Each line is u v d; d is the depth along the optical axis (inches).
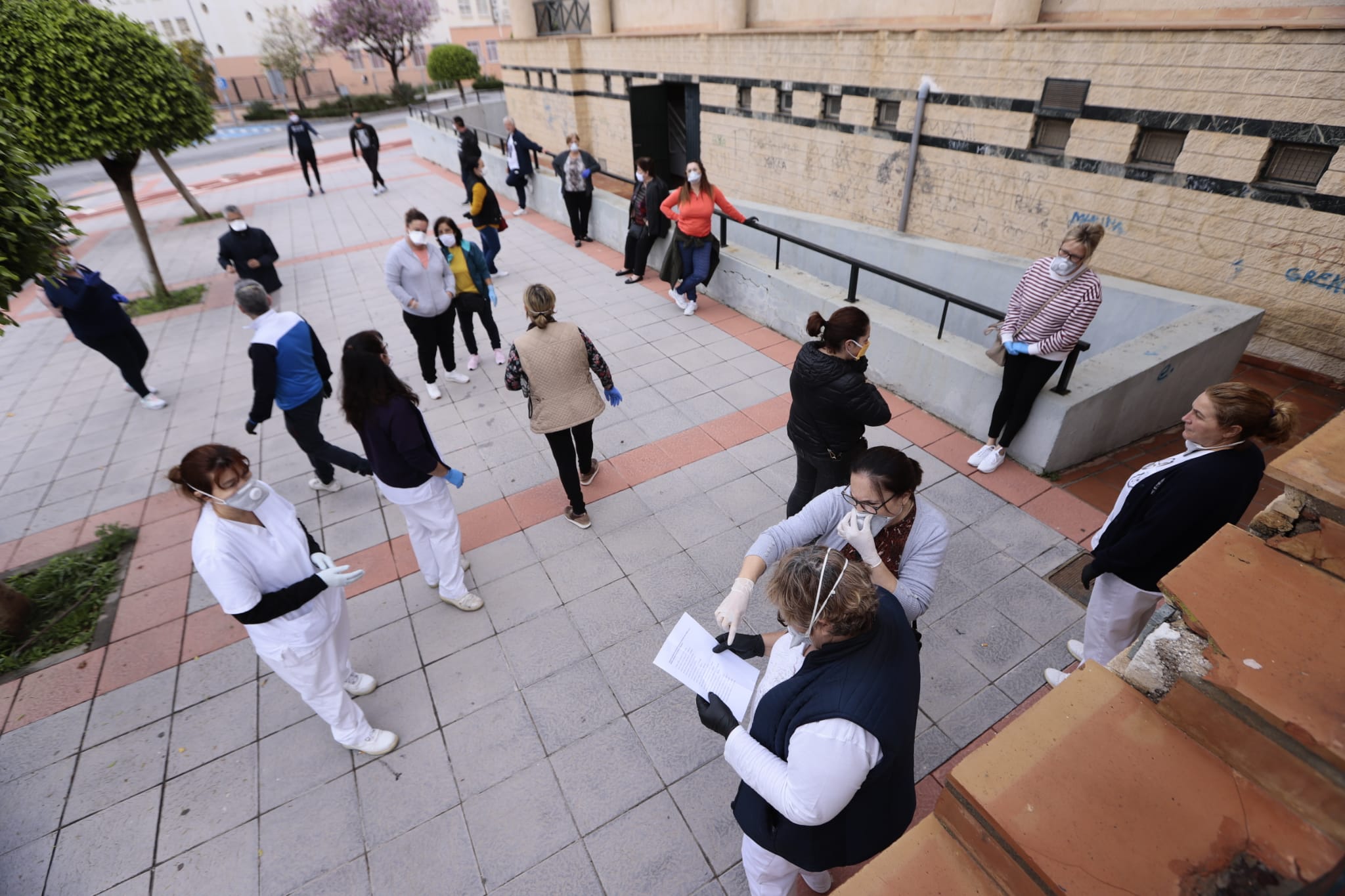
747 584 83.6
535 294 143.3
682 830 105.7
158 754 122.3
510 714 125.3
